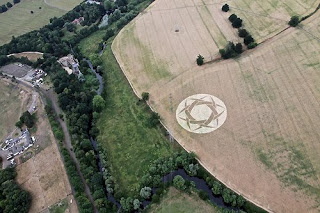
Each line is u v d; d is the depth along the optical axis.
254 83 138.38
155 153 121.44
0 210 108.75
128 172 117.69
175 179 107.56
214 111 130.62
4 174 119.19
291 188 100.94
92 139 134.88
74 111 141.00
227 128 123.19
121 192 110.25
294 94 130.12
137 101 143.88
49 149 129.50
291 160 108.12
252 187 103.56
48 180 117.88
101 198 107.25
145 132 130.00
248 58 151.12
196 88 142.00
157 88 146.62
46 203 111.00
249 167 109.06
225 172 109.50
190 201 104.06
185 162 112.75
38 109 149.50
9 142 137.12
